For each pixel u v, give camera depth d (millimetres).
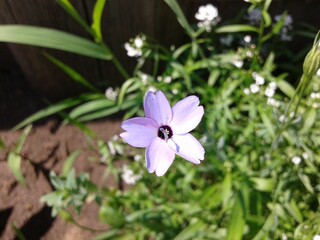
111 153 191
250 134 170
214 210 165
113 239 165
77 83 200
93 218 182
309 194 165
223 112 177
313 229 154
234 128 171
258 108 164
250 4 183
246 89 166
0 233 173
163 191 177
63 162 193
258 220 152
